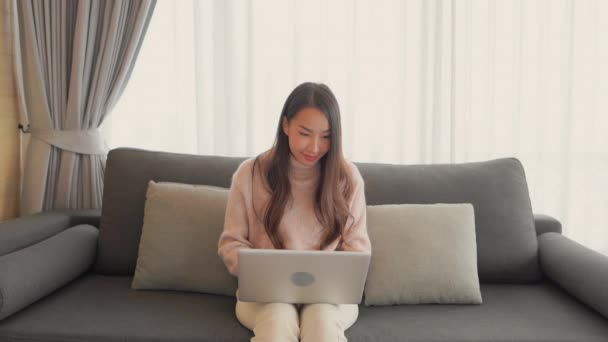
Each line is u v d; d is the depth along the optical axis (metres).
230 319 1.39
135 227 1.79
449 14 2.47
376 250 1.61
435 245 1.60
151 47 2.42
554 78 2.58
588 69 2.62
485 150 2.53
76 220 1.97
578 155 2.67
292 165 1.50
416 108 2.51
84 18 2.09
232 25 2.38
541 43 2.53
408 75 2.50
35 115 2.11
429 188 1.83
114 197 1.83
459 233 1.64
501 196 1.81
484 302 1.57
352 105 2.45
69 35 2.13
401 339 1.29
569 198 2.62
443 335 1.30
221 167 1.90
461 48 2.48
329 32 2.43
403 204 1.75
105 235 1.79
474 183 1.83
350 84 2.44
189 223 1.66
